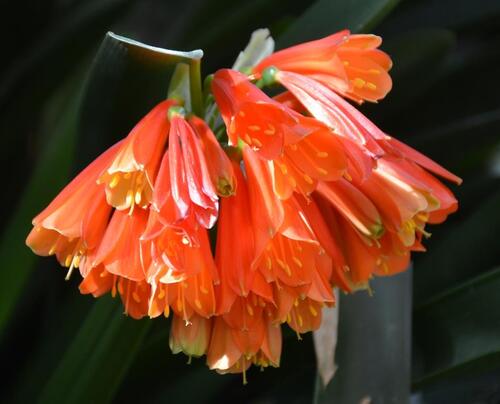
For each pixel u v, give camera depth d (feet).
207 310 1.78
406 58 2.37
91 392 2.07
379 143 1.80
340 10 2.12
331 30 2.12
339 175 1.75
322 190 1.83
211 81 1.83
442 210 1.88
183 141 1.75
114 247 1.77
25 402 2.32
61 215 1.79
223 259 1.80
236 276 1.78
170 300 1.77
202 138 1.78
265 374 2.35
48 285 2.49
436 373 2.07
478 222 2.31
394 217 1.82
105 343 2.05
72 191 1.80
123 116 2.00
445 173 1.86
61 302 2.50
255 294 1.82
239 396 2.44
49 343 2.37
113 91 1.95
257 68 1.87
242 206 1.81
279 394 2.44
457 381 2.39
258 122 1.74
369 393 2.01
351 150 1.76
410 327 2.03
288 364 2.29
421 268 2.32
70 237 1.77
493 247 2.30
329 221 1.87
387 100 2.47
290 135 1.72
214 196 1.72
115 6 2.48
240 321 1.81
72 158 2.11
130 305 1.83
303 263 1.79
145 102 1.98
